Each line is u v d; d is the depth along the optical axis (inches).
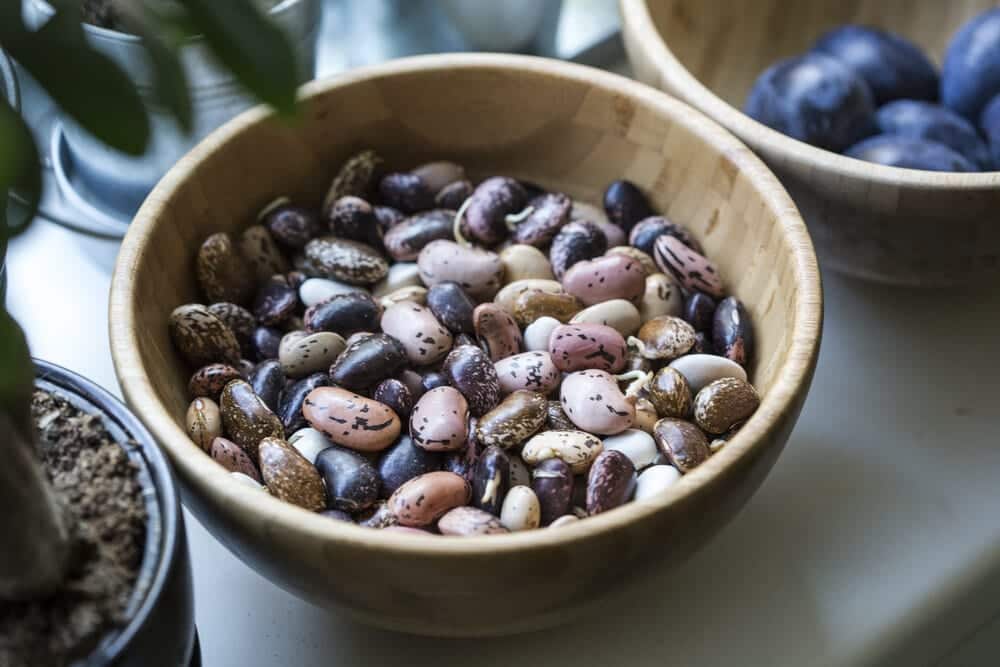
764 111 21.3
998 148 21.2
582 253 19.3
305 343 18.2
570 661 17.6
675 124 19.4
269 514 15.5
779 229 18.1
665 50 20.1
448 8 23.1
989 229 18.6
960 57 21.8
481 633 16.2
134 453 15.6
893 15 23.8
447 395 17.7
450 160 20.9
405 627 16.2
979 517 18.9
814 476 19.2
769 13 23.3
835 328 20.7
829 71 21.1
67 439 15.6
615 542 15.4
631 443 17.6
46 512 14.5
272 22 13.3
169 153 19.8
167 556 14.9
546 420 17.9
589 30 24.6
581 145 20.5
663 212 20.2
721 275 19.4
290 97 13.2
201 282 18.8
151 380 16.6
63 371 16.0
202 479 15.8
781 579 18.3
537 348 18.6
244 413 17.6
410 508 16.8
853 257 19.5
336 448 17.6
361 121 20.1
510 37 23.3
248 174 19.4
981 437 19.6
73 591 14.8
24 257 21.2
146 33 13.2
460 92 20.2
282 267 19.5
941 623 18.6
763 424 16.2
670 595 18.1
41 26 13.2
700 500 15.7
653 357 18.4
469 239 19.8
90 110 13.2
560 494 17.2
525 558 15.3
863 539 18.7
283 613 18.0
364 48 24.4
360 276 19.1
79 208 20.4
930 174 18.3
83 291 21.0
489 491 17.1
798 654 17.8
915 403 20.0
